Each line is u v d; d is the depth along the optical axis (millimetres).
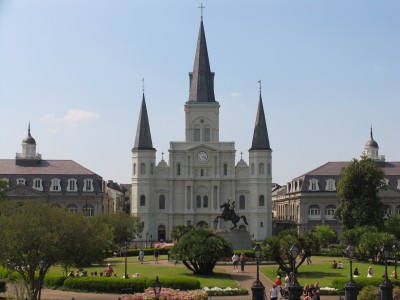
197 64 153250
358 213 105750
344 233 92312
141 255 85250
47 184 144625
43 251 50562
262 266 77875
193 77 153375
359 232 90625
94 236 54906
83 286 57719
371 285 51906
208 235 68125
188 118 150750
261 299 45812
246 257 83375
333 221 146500
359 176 107812
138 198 147125
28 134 149625
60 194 144000
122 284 56562
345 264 81688
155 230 148250
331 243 130750
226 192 149250
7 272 62938
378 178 108250
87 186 145750
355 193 108250
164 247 105500
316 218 147875
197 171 149375
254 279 65062
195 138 150625
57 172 146500
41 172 145875
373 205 107062
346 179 108188
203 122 150750
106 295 55406
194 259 66812
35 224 50781
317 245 67375
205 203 149500
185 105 150750
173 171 148875
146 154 147375
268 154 148250
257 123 149625
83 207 144750
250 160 149000
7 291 55688
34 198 141750
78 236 52562
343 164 153125
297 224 147750
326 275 67188
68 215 53688
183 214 147875
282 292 53562
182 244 67688
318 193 147375
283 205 173875
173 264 81188
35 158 147500
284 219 165250
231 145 149375
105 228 69625
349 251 47844
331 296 55375
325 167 152500
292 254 45531
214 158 149250
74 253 52719
